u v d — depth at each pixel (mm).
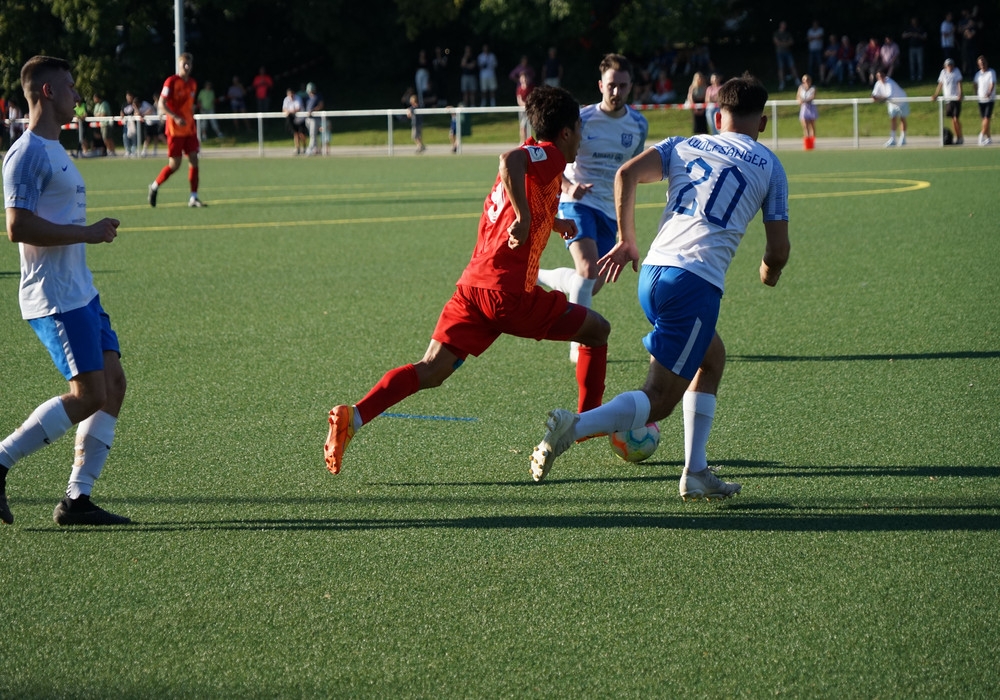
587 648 8586
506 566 10188
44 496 12164
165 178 43438
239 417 15273
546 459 10758
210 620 9133
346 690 8008
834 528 11008
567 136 12430
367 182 56719
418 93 100062
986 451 13297
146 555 10516
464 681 8109
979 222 34250
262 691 8008
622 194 11680
